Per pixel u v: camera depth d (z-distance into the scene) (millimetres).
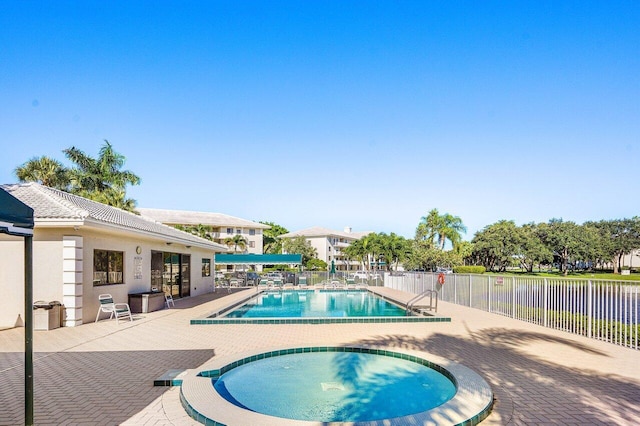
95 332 11117
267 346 9305
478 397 5484
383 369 8078
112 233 13836
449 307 17250
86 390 6148
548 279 12273
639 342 9211
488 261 58938
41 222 11594
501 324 12703
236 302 18688
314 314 16656
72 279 12125
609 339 9891
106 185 34906
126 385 6387
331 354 8742
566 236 55812
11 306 12000
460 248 56000
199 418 4898
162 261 19094
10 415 5188
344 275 36312
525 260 56500
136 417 5102
